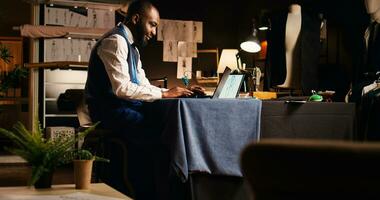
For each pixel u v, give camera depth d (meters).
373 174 0.56
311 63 4.97
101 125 2.75
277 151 0.61
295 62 5.00
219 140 2.46
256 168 0.63
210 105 2.45
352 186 0.57
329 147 0.58
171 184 2.49
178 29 7.85
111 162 2.80
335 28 5.66
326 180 0.59
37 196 1.74
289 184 0.61
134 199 2.67
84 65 5.72
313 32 5.00
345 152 0.57
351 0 5.46
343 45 5.54
